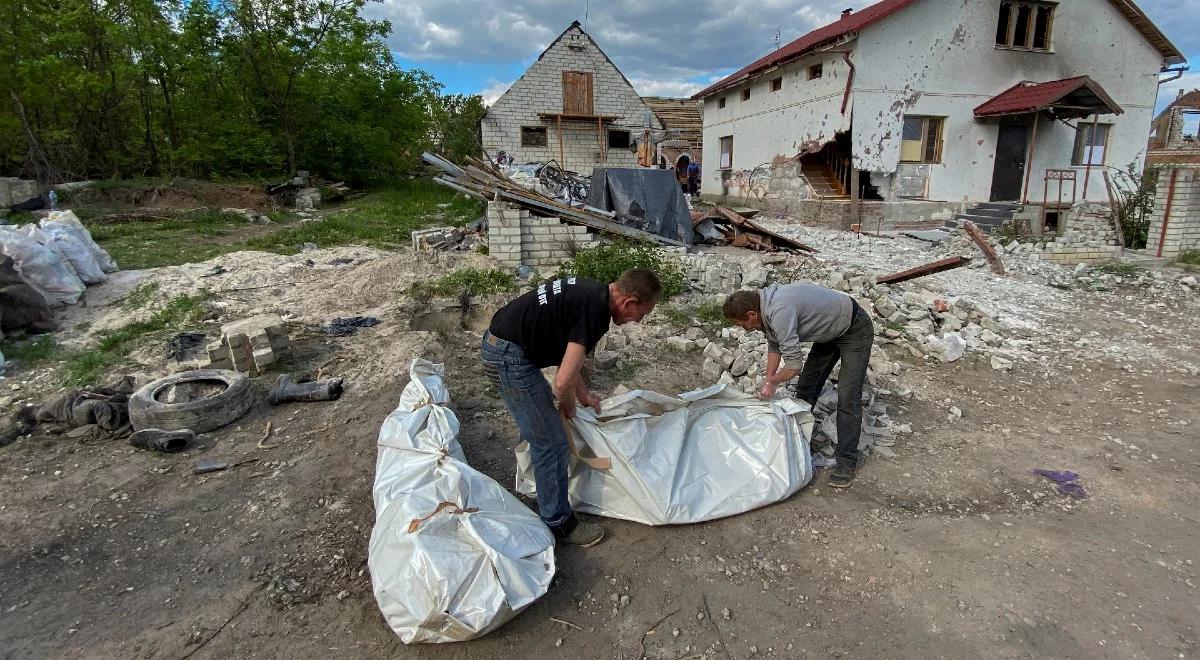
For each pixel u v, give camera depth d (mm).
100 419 4352
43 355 5848
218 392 4586
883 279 8125
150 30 19344
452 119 35344
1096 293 9133
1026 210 14711
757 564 3111
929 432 4582
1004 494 3770
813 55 16688
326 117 23297
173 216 14734
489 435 4281
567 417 3232
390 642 2617
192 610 2801
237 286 8117
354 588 2930
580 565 3080
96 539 3281
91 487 3736
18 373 5492
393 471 3184
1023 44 16562
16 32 17781
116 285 8078
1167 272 10312
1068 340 6824
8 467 3941
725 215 11648
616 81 27797
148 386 4562
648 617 2787
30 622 2721
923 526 3428
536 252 9367
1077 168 17141
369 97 25797
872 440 4328
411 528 2586
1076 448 4355
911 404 5055
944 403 5094
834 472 3801
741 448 3652
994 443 4426
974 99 16234
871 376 5523
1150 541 3318
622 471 3363
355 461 3943
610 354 5660
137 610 2799
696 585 2975
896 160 16109
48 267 7152
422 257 8758
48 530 3344
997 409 5027
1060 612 2803
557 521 3139
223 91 21719
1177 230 11414
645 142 27766
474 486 3006
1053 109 15398
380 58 26344
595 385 5160
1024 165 16953
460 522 2688
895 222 16203
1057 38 16406
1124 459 4199
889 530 3385
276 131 22641
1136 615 2789
